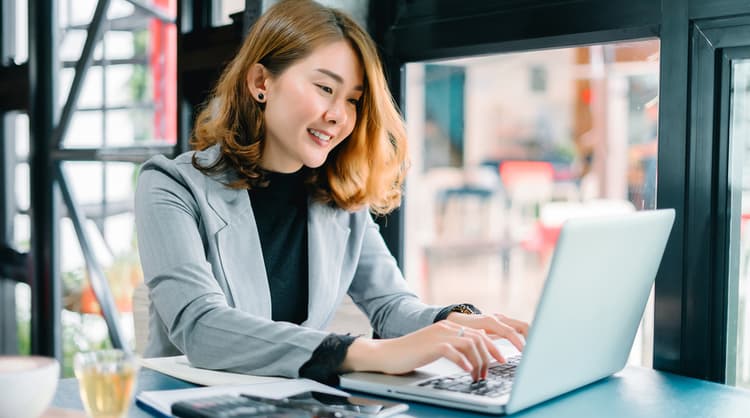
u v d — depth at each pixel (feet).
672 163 4.77
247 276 4.81
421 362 3.76
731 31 4.50
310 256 5.18
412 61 6.31
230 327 4.10
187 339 4.19
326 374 3.89
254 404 3.26
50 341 9.06
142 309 5.81
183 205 4.71
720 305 4.68
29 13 8.87
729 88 4.60
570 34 5.26
